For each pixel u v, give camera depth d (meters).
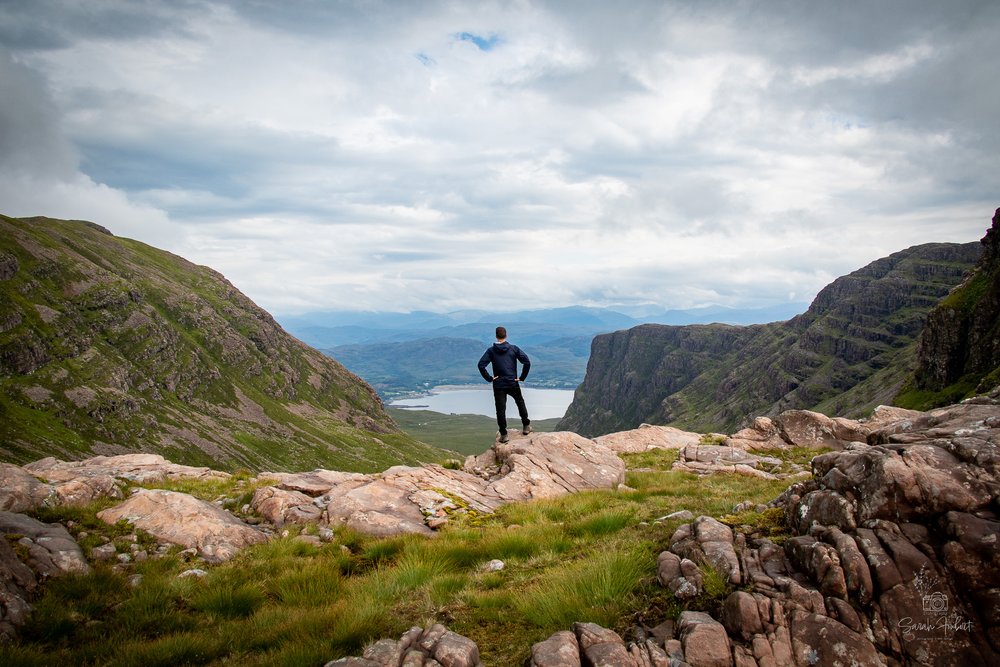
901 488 3.70
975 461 3.75
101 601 4.54
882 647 3.20
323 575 5.12
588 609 3.87
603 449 10.02
